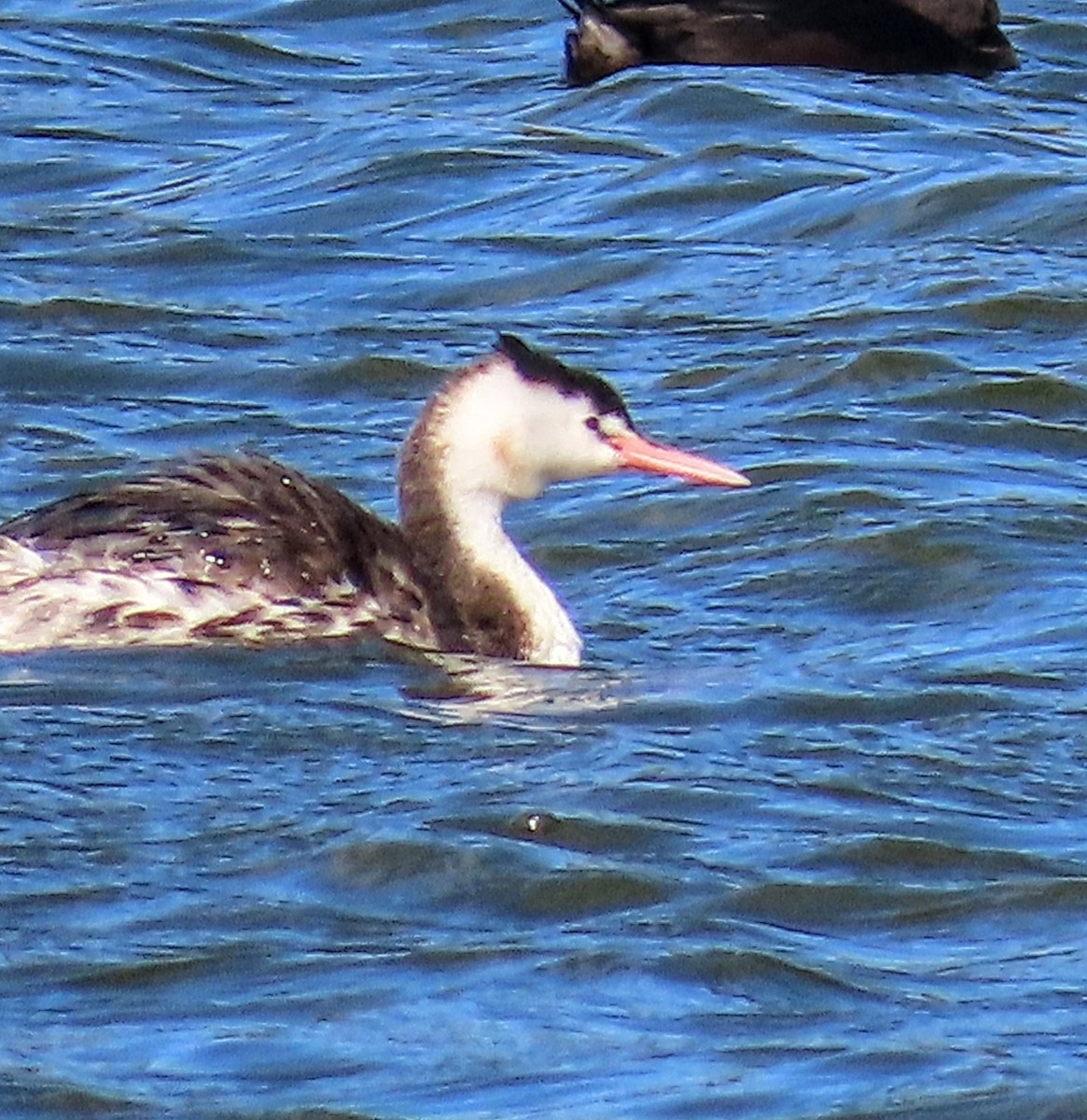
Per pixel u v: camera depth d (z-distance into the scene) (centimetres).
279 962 1249
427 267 2289
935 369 2058
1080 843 1361
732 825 1371
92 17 2856
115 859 1327
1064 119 2606
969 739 1470
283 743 1444
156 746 1433
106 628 1523
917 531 1755
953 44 2719
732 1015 1215
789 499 1822
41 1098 1149
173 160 2514
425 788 1397
